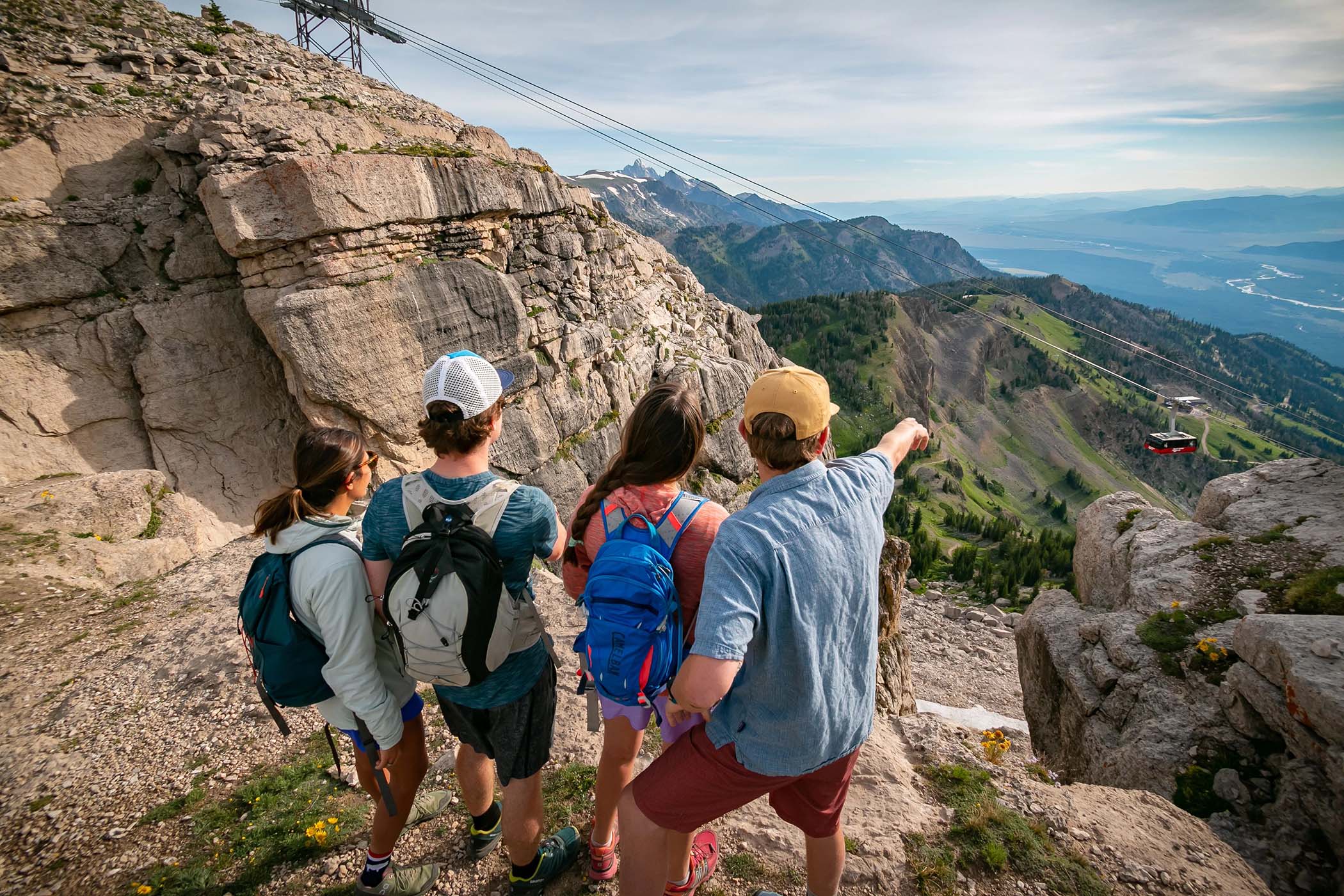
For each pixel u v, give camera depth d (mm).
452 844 4203
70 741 5594
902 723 5812
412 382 17203
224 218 14117
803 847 4160
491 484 2879
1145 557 9633
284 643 2883
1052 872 4031
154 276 15250
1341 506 9055
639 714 3115
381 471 16906
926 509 144625
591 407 23281
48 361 13812
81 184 14562
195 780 5102
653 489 2705
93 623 7797
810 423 2342
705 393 28281
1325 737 5504
